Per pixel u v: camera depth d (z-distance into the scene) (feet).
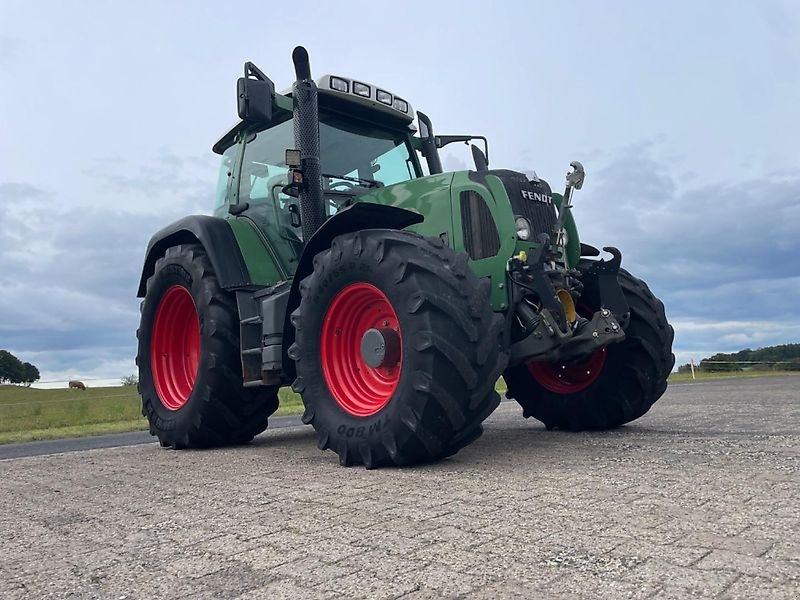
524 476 8.88
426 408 9.78
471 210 12.23
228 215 17.04
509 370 15.67
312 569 5.36
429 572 5.09
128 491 9.53
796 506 6.63
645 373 13.84
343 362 11.68
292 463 11.61
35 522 7.75
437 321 9.88
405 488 8.50
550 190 13.47
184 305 16.62
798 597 4.25
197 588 5.09
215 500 8.46
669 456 10.04
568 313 11.96
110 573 5.61
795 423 14.55
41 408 34.60
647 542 5.55
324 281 11.58
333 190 15.14
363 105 15.81
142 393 16.61
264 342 13.24
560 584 4.67
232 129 17.56
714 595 4.33
